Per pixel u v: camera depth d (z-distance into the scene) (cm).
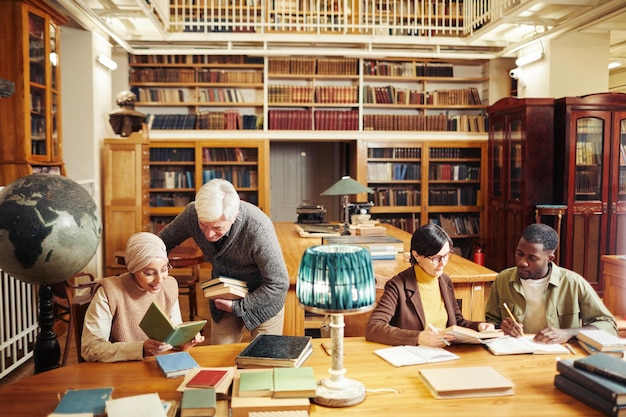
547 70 723
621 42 793
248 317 272
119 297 240
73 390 184
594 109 649
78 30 693
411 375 206
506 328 249
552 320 268
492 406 180
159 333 210
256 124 830
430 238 248
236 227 269
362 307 179
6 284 432
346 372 208
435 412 175
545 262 265
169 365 210
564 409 177
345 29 764
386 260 430
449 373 199
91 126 704
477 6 782
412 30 833
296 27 792
